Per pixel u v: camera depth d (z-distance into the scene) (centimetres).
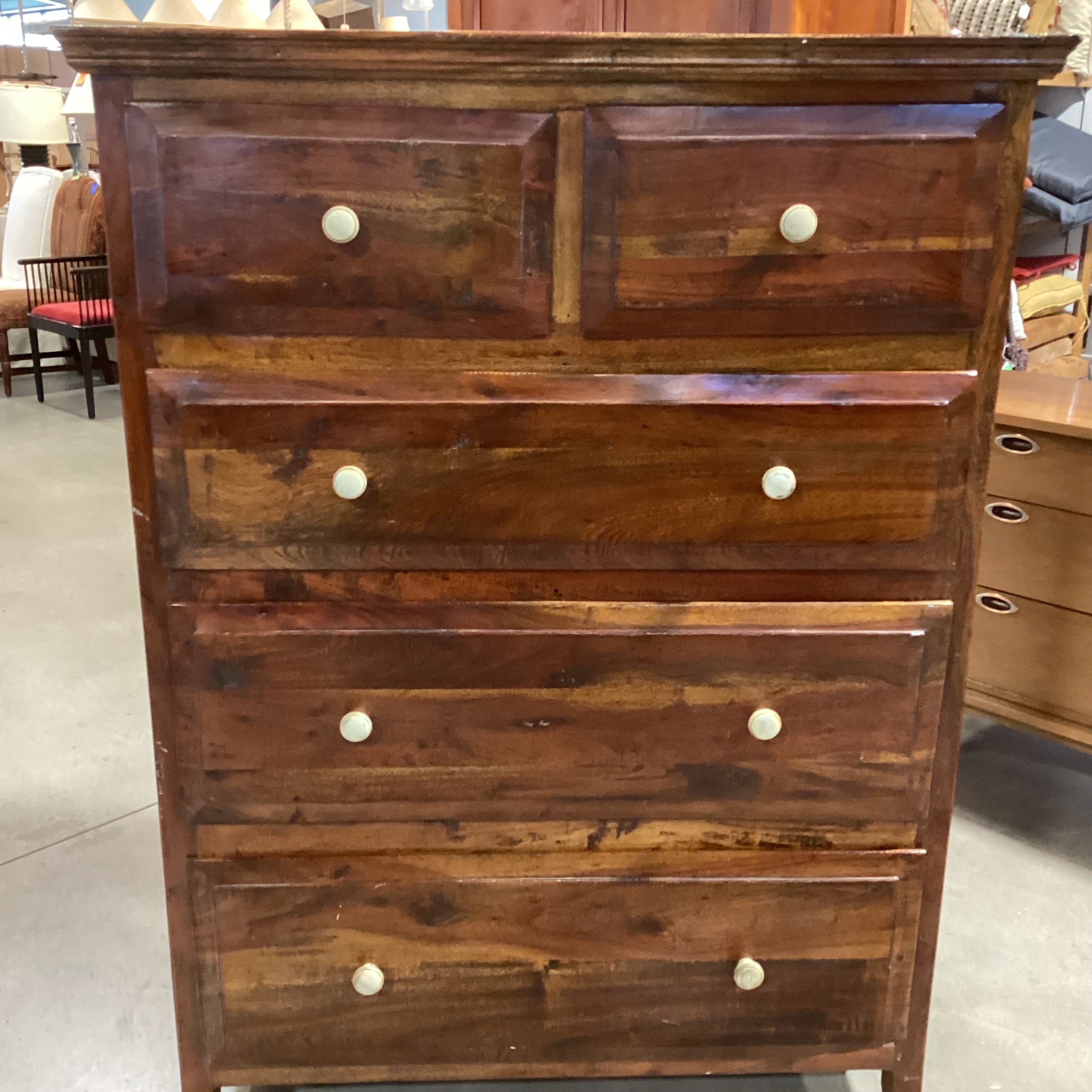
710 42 92
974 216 100
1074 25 243
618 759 114
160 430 103
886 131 97
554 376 103
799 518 107
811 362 104
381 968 120
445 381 103
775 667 112
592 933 120
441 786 114
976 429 106
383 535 106
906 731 114
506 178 97
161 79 94
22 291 473
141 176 96
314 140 95
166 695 111
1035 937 163
